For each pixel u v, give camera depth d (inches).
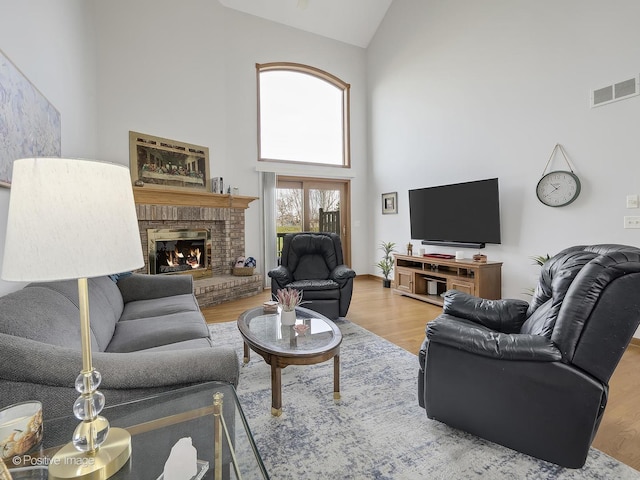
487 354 57.7
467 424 61.7
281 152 218.5
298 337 80.1
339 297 133.8
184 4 170.2
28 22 82.5
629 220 107.3
